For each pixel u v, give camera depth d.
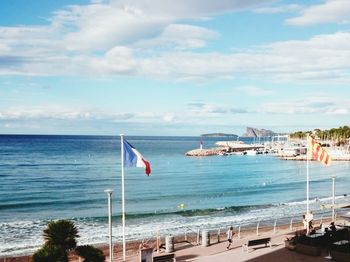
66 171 104.62
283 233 34.81
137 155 26.06
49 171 104.06
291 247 26.55
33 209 56.22
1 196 67.00
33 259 17.84
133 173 103.31
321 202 61.66
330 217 47.12
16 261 30.39
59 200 63.41
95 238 37.69
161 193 72.19
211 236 36.66
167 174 103.75
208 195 70.94
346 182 92.19
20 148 192.12
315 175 107.50
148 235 39.03
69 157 147.38
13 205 58.88
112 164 124.38
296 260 24.06
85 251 20.61
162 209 56.28
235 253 26.47
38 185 80.06
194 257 25.88
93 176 95.00
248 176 103.38
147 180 90.44
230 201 65.12
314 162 152.12
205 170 116.88
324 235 26.91
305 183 89.69
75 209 56.31
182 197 68.25
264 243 27.59
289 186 84.69
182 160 154.75
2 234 39.69
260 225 43.81
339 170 122.19
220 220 47.22
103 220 47.06
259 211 53.84
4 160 130.50
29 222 46.25
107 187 78.19
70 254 27.88
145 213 51.59
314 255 24.94
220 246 29.48
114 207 58.28
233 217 49.28
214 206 59.81
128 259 26.42
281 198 68.44
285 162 153.50
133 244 35.41
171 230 41.47
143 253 23.00
